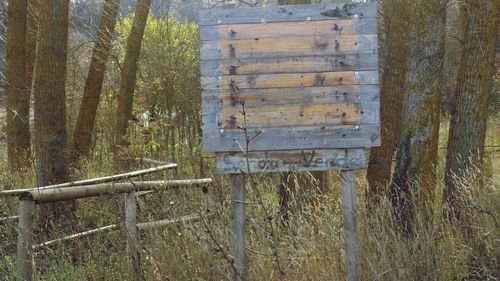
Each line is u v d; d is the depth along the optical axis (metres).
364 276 4.40
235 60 3.97
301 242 4.57
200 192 6.34
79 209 7.55
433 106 5.68
